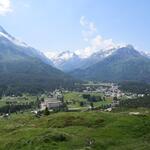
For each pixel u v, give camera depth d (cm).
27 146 10662
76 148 10312
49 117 16550
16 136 12388
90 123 14138
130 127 13000
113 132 12338
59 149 10088
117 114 15938
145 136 12050
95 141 11050
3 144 11500
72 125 14288
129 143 11131
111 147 10700
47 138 10919
